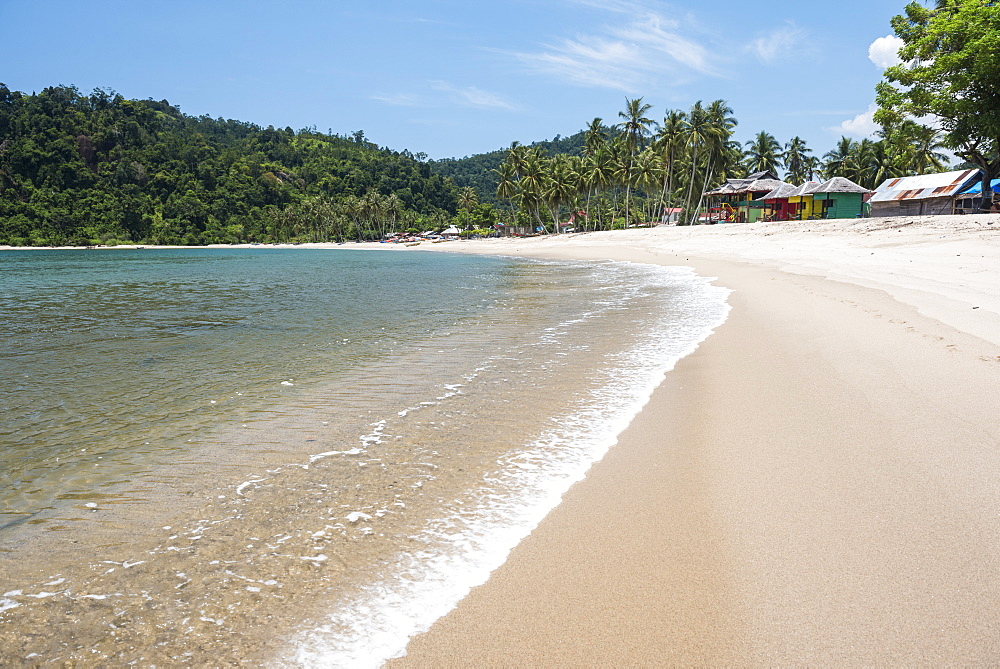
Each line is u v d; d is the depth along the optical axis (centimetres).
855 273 1773
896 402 589
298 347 1074
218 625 313
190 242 13662
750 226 4456
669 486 452
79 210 13562
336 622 312
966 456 457
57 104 16112
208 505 454
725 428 564
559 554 367
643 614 305
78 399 752
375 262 5066
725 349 899
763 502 414
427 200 18150
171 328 1320
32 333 1271
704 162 7619
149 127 18125
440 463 522
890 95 3216
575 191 8350
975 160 3356
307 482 491
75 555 387
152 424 651
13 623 317
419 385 789
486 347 1036
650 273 2612
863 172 6731
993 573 319
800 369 745
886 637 278
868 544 353
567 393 722
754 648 276
